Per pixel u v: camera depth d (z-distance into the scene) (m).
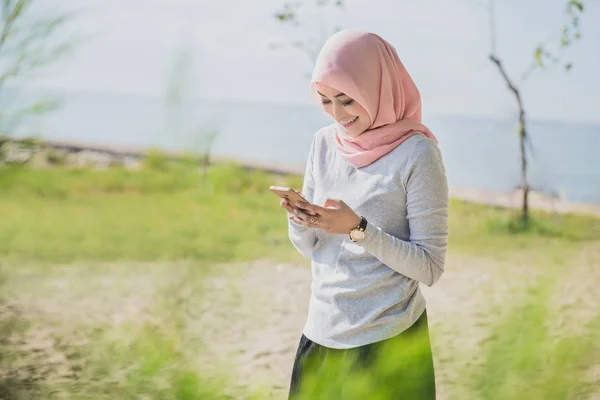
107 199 11.26
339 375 1.63
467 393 0.65
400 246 1.83
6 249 7.48
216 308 4.88
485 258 7.71
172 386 0.76
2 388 2.79
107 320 4.62
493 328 0.66
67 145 19.39
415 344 0.85
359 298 1.92
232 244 8.02
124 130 37.88
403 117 2.02
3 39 1.16
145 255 7.39
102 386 0.81
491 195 13.86
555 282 0.69
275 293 5.87
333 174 2.03
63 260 7.13
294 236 2.10
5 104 1.18
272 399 0.88
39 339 3.91
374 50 1.96
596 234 7.41
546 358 0.62
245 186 13.05
